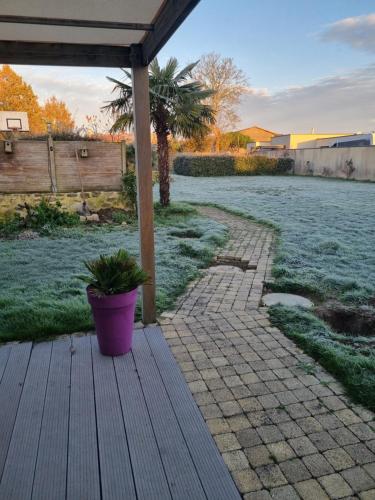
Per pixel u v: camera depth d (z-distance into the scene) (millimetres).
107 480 1650
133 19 2422
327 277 4398
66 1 2125
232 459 1768
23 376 2432
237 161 21891
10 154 7570
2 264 4980
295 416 2066
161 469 1710
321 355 2682
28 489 1601
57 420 2021
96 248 5922
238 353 2756
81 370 2508
